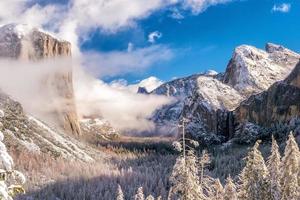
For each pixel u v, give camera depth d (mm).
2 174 12844
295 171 35250
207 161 22688
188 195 21719
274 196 34844
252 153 35719
